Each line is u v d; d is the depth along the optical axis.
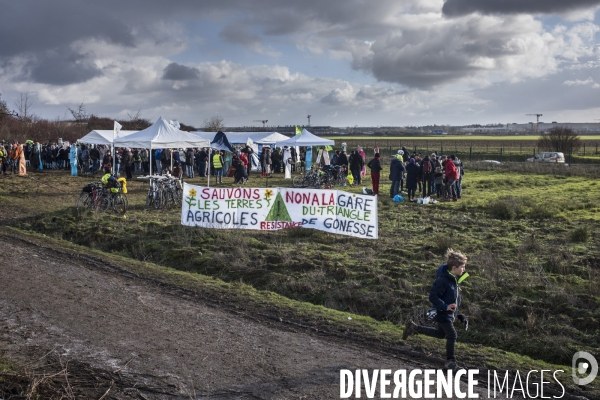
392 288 9.77
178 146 21.67
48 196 20.77
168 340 6.93
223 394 5.48
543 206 18.34
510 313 8.66
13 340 6.58
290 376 6.00
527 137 136.88
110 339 6.83
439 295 6.23
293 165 36.66
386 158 48.50
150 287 9.53
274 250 12.21
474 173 37.16
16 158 28.50
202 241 12.93
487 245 13.04
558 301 8.92
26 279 9.35
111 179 17.36
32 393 5.20
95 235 13.62
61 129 54.03
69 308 7.95
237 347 6.84
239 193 14.40
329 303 9.42
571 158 50.19
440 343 7.43
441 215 17.91
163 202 18.84
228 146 29.44
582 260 11.37
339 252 12.41
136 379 5.73
